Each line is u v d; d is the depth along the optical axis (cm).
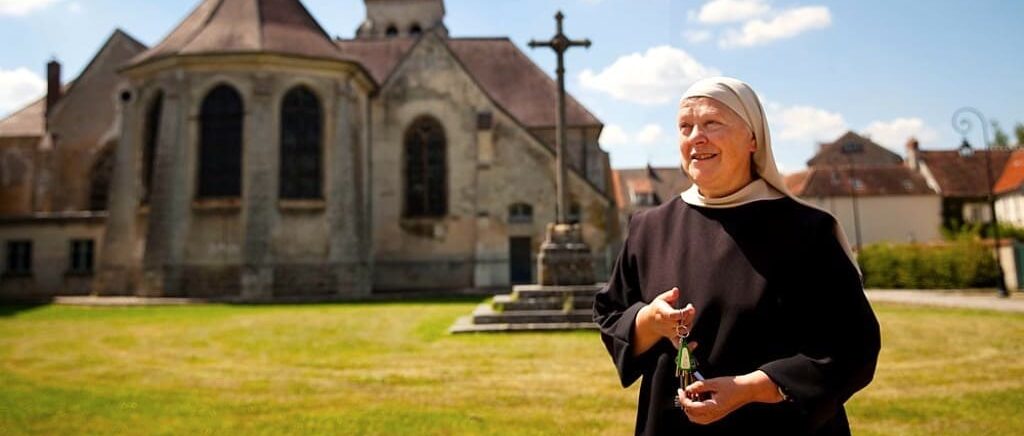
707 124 222
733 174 221
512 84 3344
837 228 208
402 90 2808
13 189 3123
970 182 4553
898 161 5494
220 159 2356
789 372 190
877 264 2723
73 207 3067
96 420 627
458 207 2758
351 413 646
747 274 207
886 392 718
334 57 2448
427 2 4031
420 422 608
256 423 611
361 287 2489
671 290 215
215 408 673
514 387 767
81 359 1012
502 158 2764
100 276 2439
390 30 4031
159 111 2492
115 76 3194
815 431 194
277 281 2317
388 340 1184
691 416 195
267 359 994
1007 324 1352
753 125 221
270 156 2350
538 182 2750
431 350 1055
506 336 1197
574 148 3177
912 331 1245
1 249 2655
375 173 2762
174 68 2384
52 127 3128
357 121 2600
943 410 636
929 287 2562
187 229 2303
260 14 2533
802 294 200
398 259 2730
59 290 2623
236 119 2373
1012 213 4316
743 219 215
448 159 2777
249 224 2291
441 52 2833
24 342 1215
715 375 206
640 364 227
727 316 206
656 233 241
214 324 1472
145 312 1789
